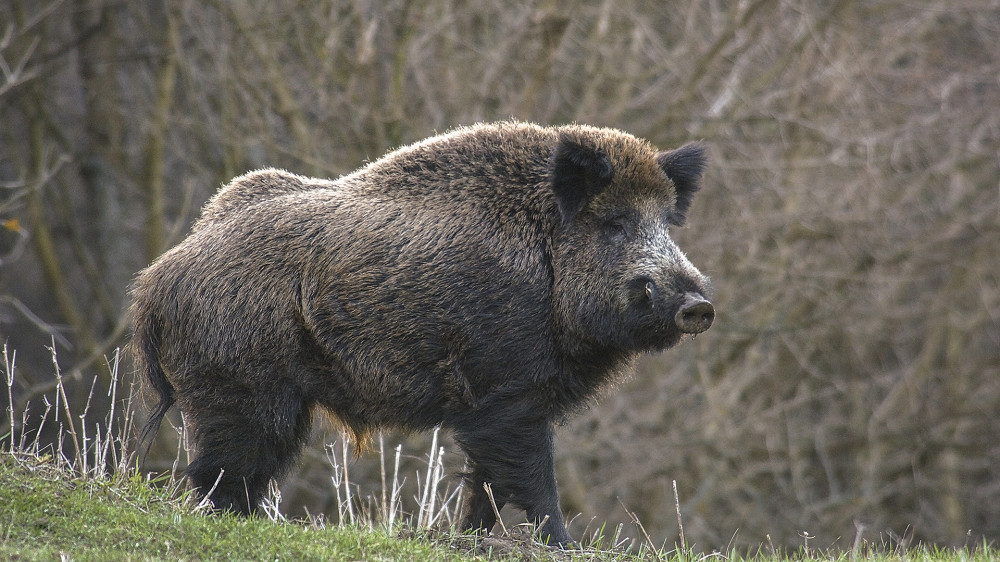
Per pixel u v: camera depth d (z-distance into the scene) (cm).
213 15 6031
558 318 2291
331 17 5388
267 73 5466
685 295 2214
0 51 6138
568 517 5331
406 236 2266
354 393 2291
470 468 2394
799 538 5825
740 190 5650
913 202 5984
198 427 2258
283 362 2242
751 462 6162
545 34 5228
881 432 6234
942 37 6075
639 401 5822
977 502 6781
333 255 2258
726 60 5712
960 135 5881
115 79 6912
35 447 2275
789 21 5684
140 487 2231
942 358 7269
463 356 2255
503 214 2303
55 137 6888
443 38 5494
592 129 2445
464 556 2066
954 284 6234
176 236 6175
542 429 2297
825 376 6269
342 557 1902
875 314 5916
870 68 5744
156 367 2317
